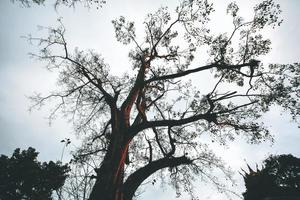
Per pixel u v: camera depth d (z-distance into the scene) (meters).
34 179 19.41
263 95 14.70
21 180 19.78
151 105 18.00
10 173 20.12
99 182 11.23
